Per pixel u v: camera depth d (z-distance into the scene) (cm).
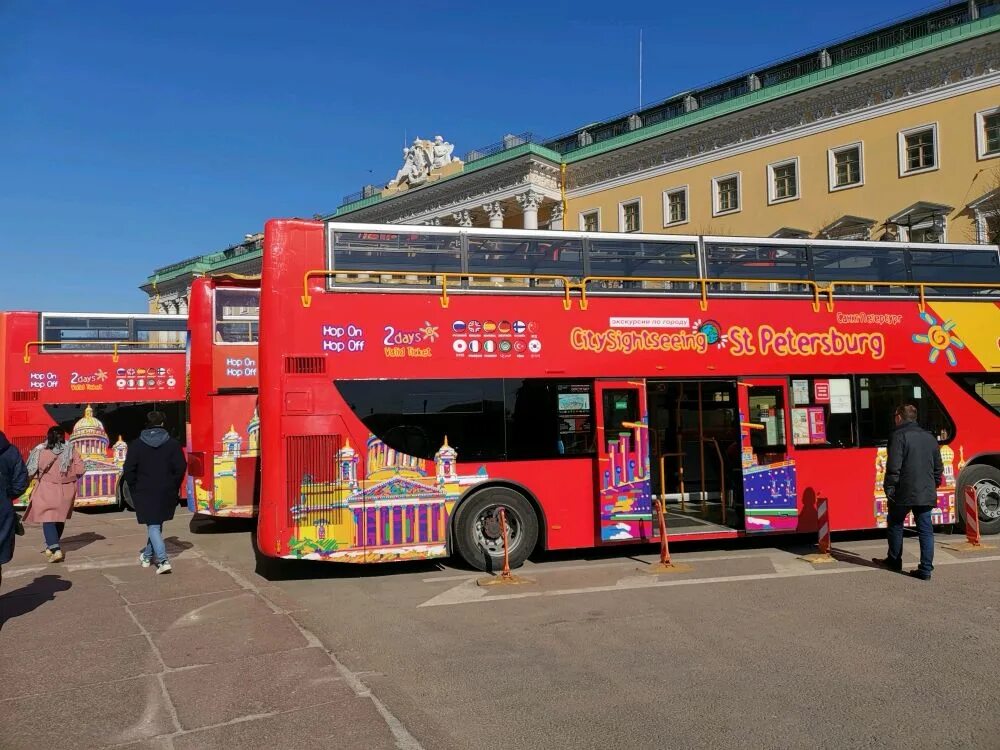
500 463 912
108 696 496
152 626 657
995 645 595
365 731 442
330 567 955
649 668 552
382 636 639
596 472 946
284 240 872
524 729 448
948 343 1098
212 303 1277
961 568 877
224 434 1252
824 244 1070
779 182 3784
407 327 895
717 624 661
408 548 873
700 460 1184
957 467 1078
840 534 1149
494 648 603
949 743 426
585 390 952
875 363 1062
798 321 1038
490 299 931
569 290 960
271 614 696
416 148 5481
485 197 4938
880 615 682
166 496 897
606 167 4541
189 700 489
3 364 1602
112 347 1673
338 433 859
